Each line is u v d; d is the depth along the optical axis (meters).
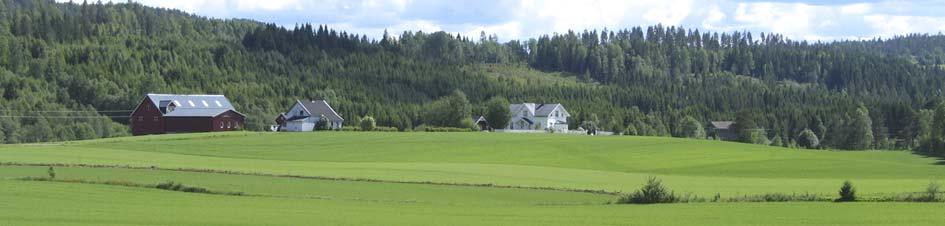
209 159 111.56
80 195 64.50
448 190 75.75
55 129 199.00
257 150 132.88
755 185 83.69
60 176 80.44
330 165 102.94
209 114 198.38
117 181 73.56
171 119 194.75
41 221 49.69
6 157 101.38
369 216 54.75
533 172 96.56
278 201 64.44
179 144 139.00
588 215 55.59
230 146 138.00
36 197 62.62
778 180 91.75
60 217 51.56
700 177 95.25
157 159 107.25
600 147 149.75
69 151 116.69
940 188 76.06
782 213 56.22
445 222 51.81
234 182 79.19
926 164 126.62
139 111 197.88
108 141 143.12
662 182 86.56
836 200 64.56
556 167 112.31
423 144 149.00
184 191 69.81
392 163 109.69
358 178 84.00
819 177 101.06
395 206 61.88
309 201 64.69
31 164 92.19
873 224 50.50
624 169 114.75
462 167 101.75
